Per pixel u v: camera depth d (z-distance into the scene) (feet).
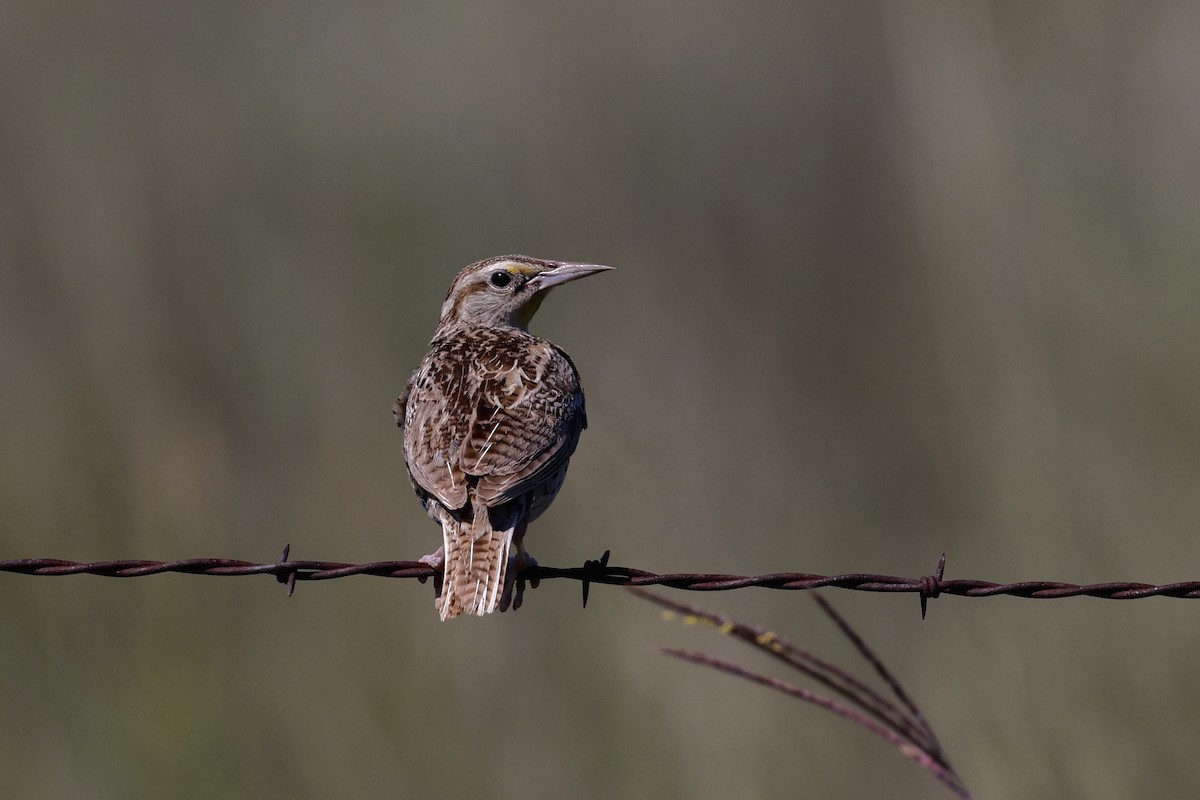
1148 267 49.47
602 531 40.88
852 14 61.87
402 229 55.88
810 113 61.46
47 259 49.80
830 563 41.47
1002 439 42.98
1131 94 55.16
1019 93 54.90
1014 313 45.78
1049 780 34.68
